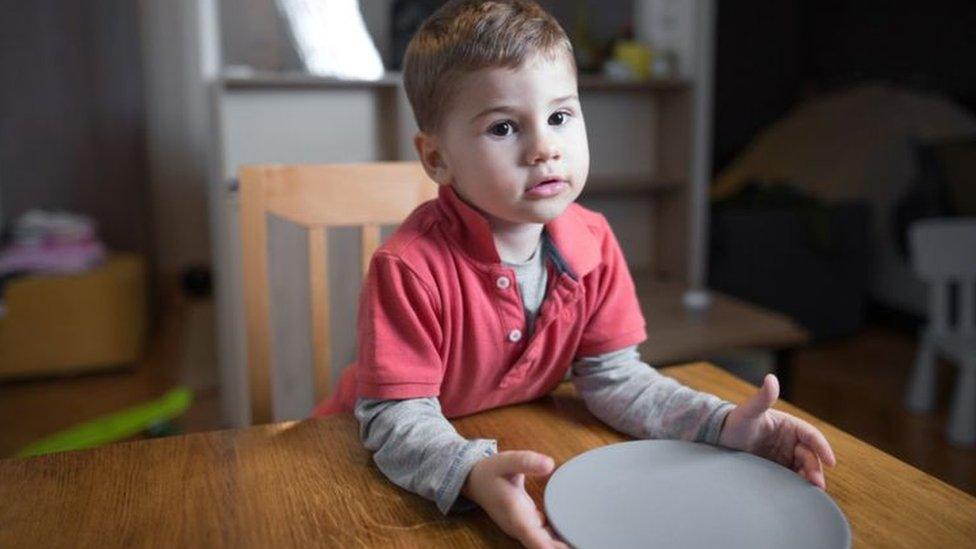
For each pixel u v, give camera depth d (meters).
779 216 3.17
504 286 0.68
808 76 4.94
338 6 2.35
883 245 3.42
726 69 4.83
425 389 0.66
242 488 0.61
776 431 0.64
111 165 3.45
